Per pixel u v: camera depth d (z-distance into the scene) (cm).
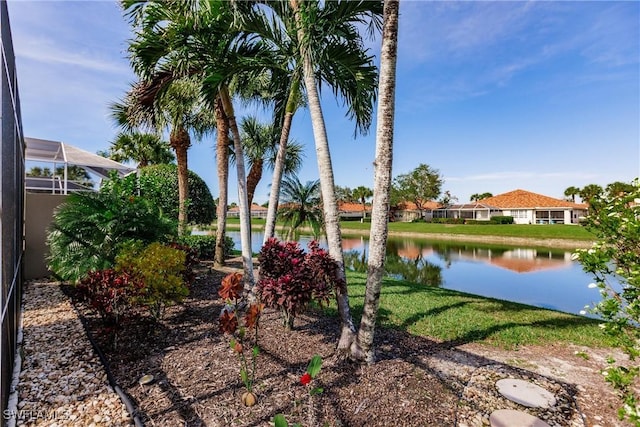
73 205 531
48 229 618
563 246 1928
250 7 399
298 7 375
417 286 703
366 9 387
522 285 887
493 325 428
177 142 916
